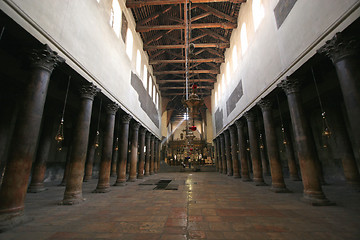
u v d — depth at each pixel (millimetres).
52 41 6145
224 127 21953
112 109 11188
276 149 10328
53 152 14477
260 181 12750
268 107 10820
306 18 6988
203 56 24750
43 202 7426
